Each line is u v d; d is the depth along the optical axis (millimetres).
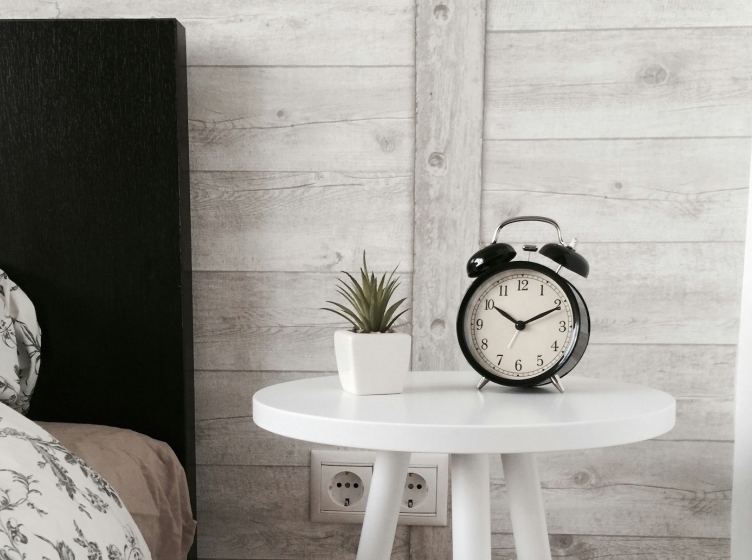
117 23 1092
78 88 1099
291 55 1186
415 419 692
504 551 1216
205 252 1205
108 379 1127
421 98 1172
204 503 1229
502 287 873
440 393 852
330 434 696
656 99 1166
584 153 1176
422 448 666
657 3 1156
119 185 1108
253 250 1205
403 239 1196
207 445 1224
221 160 1195
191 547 1159
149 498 937
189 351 1163
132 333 1124
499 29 1170
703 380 1187
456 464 791
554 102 1172
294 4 1182
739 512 1164
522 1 1166
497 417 702
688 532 1202
